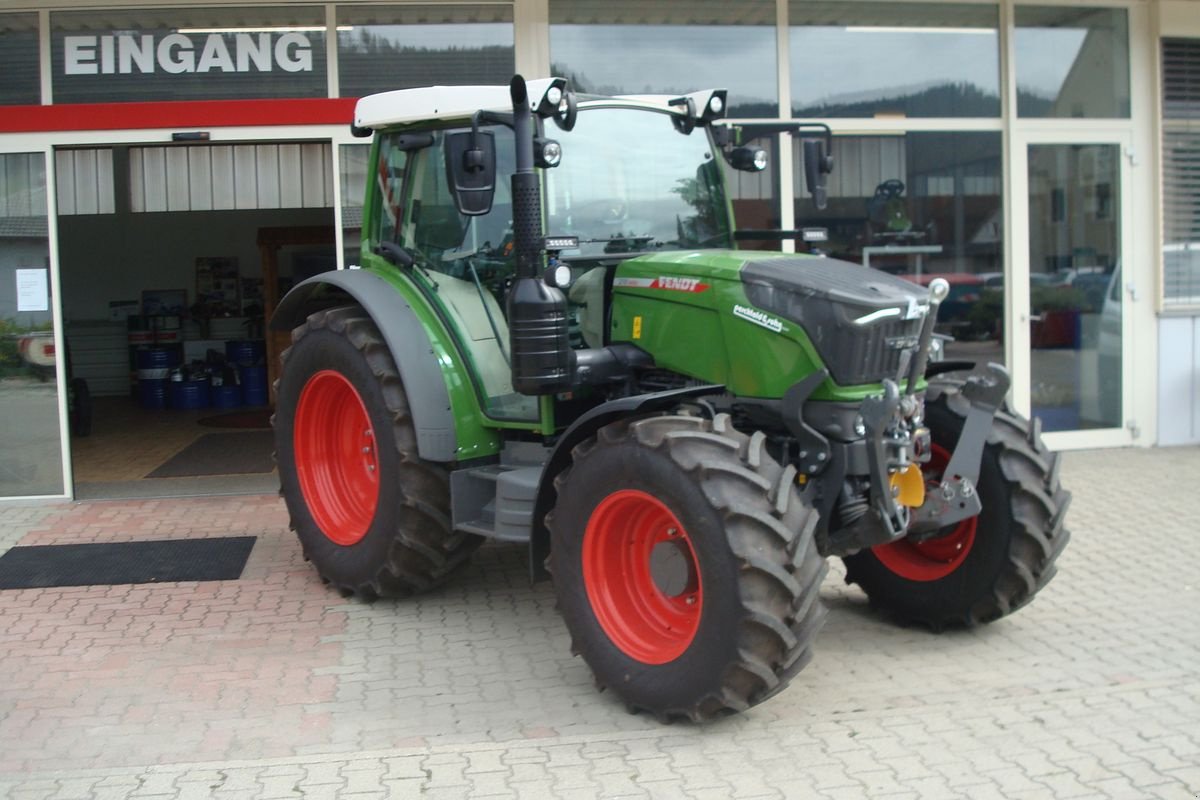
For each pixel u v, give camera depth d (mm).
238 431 11180
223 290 14945
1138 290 9211
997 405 4492
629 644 4195
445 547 5320
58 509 7711
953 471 4457
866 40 8688
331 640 5102
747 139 5523
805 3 8578
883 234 8844
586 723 4160
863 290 4180
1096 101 9078
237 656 4902
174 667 4773
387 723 4180
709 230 5375
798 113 8648
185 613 5496
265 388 13445
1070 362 9172
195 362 13773
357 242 7848
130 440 10734
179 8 7820
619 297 4852
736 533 3760
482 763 3801
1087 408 9234
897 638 5055
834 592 5750
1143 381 9281
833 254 8773
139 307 14969
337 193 7809
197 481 8617
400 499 5199
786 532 3781
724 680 3826
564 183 4953
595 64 8320
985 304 9031
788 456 4410
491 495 5211
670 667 4004
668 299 4633
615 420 4391
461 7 8102
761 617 3725
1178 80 9172
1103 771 3662
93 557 6488
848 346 4121
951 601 4930
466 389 5211
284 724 4180
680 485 3881
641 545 4309
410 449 5160
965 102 8883
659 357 4680
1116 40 9055
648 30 8367
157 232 14859
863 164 8781
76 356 14844
